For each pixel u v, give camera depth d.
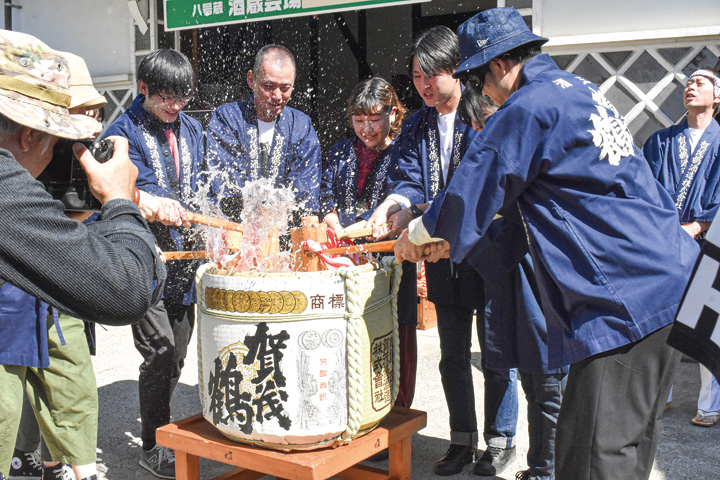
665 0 4.79
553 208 1.67
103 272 1.13
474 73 1.93
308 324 1.82
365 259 2.48
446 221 1.74
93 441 2.29
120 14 6.81
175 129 2.88
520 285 2.23
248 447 1.93
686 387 3.74
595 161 1.64
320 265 2.16
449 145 2.69
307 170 3.16
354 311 1.85
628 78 5.02
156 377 2.64
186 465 2.08
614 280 1.60
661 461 2.74
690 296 1.41
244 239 2.37
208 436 2.04
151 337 2.59
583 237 1.63
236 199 3.04
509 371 2.63
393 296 2.08
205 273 2.00
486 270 2.21
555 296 1.71
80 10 7.03
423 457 2.81
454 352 2.65
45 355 2.06
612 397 1.61
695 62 4.79
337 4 5.75
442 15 8.22
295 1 5.85
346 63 8.61
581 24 5.05
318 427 1.84
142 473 2.69
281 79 2.98
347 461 1.89
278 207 2.55
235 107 3.15
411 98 7.49
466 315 2.67
